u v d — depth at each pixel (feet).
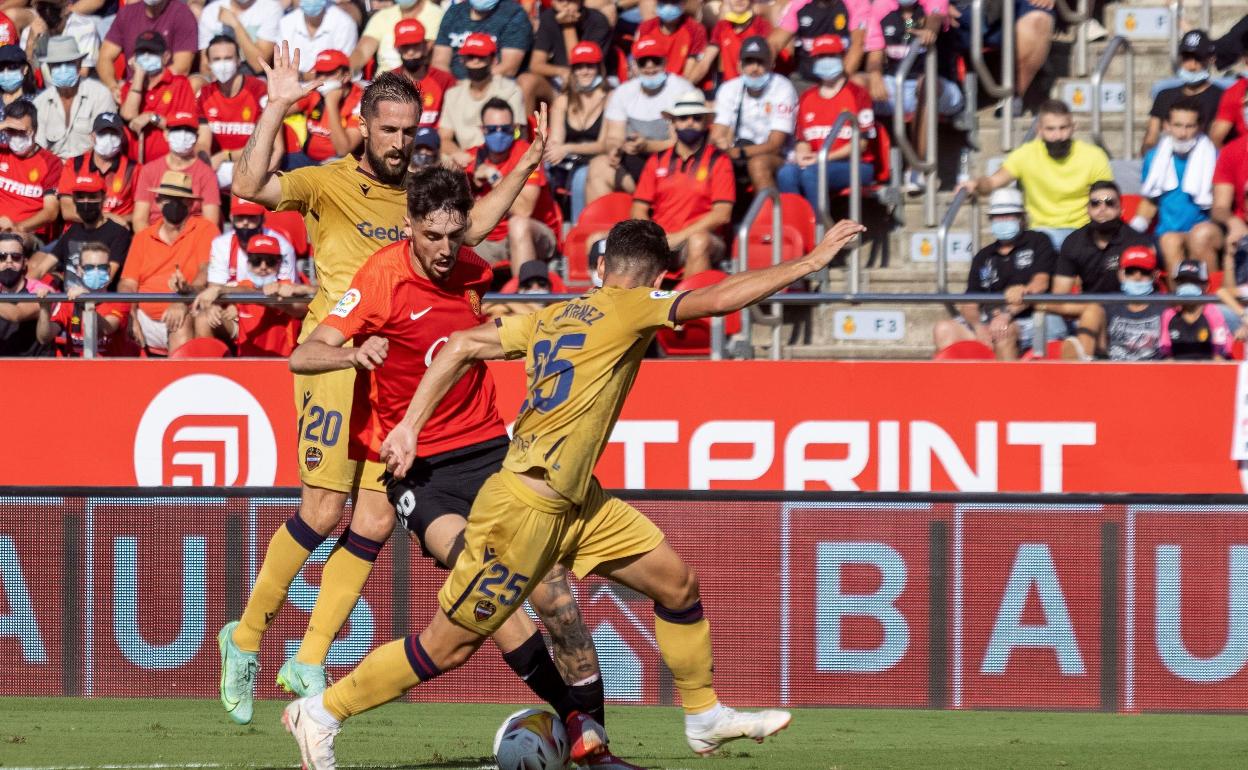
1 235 87.35
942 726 67.77
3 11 120.26
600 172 99.35
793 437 74.43
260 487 75.10
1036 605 72.02
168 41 113.80
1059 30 114.21
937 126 107.76
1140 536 71.56
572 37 108.17
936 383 73.82
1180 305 73.67
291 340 79.15
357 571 54.85
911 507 72.69
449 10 107.14
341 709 46.47
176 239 91.45
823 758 57.41
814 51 98.68
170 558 75.20
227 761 55.26
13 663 75.82
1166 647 71.31
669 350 81.15
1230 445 72.02
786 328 87.51
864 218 103.09
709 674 48.73
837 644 73.00
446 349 45.27
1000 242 87.51
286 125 100.42
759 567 73.31
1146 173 95.40
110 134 100.99
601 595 73.87
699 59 104.47
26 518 75.97
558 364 43.62
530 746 45.91
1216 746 60.85
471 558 44.57
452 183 47.37
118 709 71.67
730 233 94.99
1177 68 110.11
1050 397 73.05
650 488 74.95
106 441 77.10
